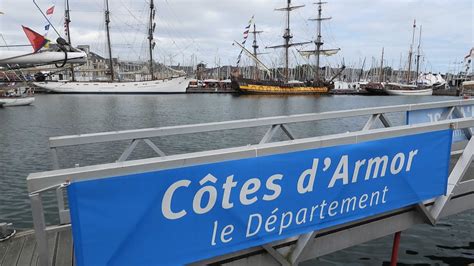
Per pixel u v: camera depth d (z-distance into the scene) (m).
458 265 6.64
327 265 6.66
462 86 92.81
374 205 3.54
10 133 26.33
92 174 2.08
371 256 6.95
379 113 4.84
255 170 2.73
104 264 2.20
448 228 8.15
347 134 3.22
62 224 3.99
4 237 4.12
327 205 3.20
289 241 3.52
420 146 3.75
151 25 84.19
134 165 2.21
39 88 81.19
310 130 28.94
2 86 47.31
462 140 5.67
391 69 129.50
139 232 2.30
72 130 29.27
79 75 94.38
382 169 3.50
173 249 2.46
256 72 100.12
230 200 2.66
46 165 15.75
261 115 44.75
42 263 2.14
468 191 4.70
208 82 113.50
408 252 7.10
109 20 82.44
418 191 3.86
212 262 3.09
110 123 34.69
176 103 61.31
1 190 11.81
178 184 2.40
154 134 3.83
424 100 79.75
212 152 2.55
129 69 101.75
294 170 2.93
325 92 91.31
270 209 2.88
